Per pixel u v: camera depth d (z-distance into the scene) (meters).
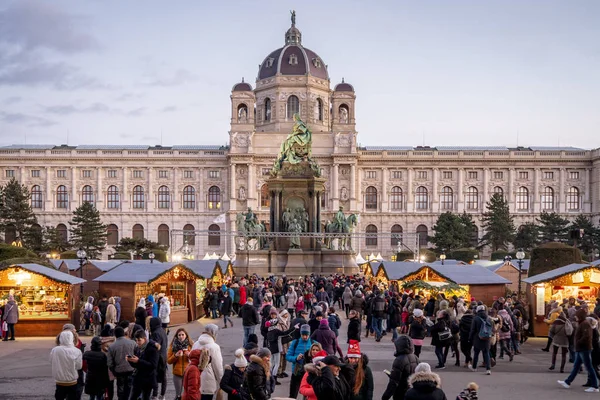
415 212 156.00
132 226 156.00
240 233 78.31
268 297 33.91
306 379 17.38
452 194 157.62
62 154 155.38
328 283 58.12
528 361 32.12
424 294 45.78
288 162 86.94
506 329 31.73
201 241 155.62
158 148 162.50
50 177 155.62
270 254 82.25
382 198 156.88
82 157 155.00
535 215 155.62
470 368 29.94
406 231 156.50
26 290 40.75
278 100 160.75
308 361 21.31
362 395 16.98
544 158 155.25
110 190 156.75
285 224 85.44
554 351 29.53
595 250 137.88
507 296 44.91
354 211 151.75
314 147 153.75
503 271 63.53
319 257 82.44
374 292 42.31
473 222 144.62
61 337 19.84
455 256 105.19
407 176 157.25
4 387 25.33
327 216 151.12
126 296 43.41
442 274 46.12
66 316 40.53
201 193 156.12
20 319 39.97
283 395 24.05
